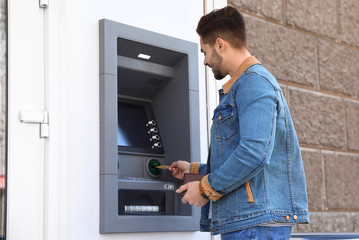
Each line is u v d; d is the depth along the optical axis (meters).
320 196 3.35
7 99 1.97
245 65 1.83
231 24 1.87
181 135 2.38
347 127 3.64
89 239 2.04
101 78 2.14
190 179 1.96
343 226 3.48
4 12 2.00
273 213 1.70
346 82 3.69
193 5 2.54
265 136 1.66
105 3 2.21
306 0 3.47
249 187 1.71
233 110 1.78
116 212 2.09
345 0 3.79
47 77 2.03
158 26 2.38
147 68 2.36
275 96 1.72
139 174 2.32
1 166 1.93
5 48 1.99
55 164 2.00
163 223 2.23
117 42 2.22
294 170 1.79
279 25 3.25
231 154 1.75
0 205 1.92
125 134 2.34
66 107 2.05
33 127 2.00
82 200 2.04
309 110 3.37
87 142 2.09
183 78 2.40
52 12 2.06
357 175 3.66
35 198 1.97
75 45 2.10
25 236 1.94
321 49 3.53
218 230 1.76
